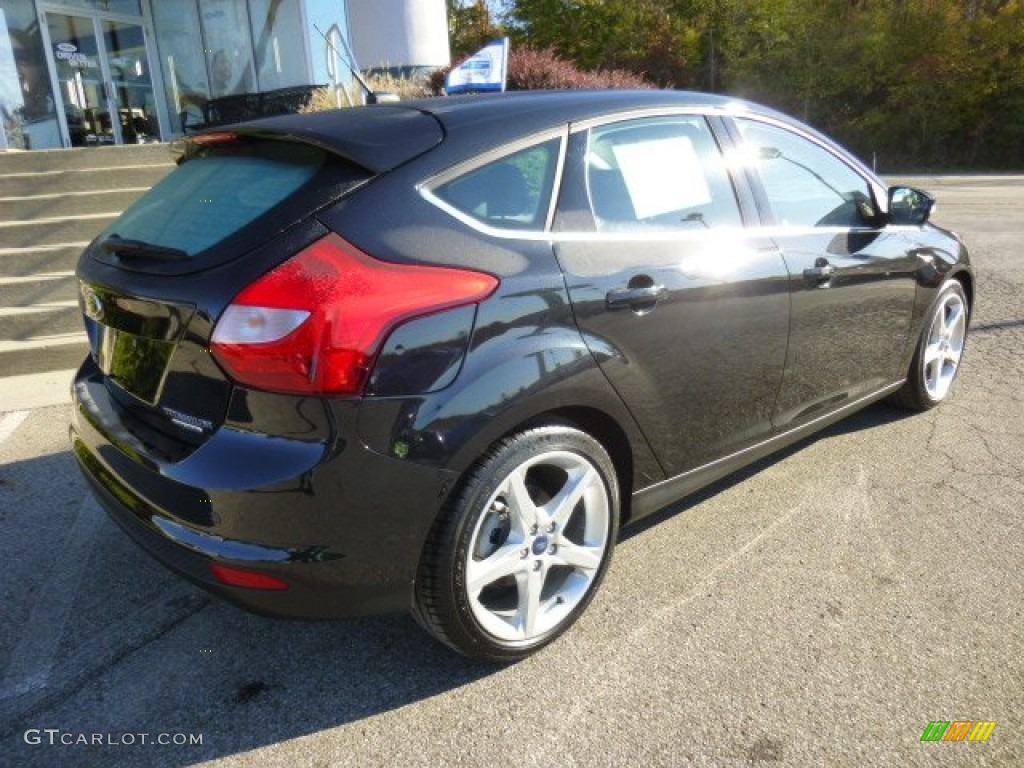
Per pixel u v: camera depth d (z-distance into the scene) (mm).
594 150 2656
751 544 3180
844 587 2879
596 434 2703
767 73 30750
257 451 2064
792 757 2139
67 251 6410
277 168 2389
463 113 2500
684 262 2752
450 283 2180
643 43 32094
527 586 2459
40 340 5555
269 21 13492
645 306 2607
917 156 28438
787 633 2637
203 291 2109
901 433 4188
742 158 3146
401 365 2084
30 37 11305
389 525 2139
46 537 3344
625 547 3184
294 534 2066
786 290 3119
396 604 2244
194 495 2123
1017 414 4402
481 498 2264
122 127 13094
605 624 2705
